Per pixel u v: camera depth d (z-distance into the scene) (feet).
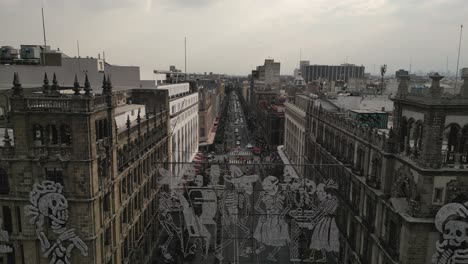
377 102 251.80
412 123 129.29
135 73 266.36
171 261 188.75
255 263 183.42
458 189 115.85
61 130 121.19
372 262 149.79
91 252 125.18
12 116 119.14
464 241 116.06
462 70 258.16
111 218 139.33
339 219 199.52
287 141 421.59
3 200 125.08
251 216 191.11
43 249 126.21
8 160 121.60
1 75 237.25
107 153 136.46
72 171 121.08
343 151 200.64
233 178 169.37
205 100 515.09
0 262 128.98
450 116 115.03
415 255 117.80
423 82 324.39
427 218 117.19
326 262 183.83
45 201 122.62
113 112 140.77
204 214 172.14
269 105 629.51
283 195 169.68
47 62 248.52
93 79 245.86
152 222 202.59
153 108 222.48
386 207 136.36
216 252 174.19
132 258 165.48
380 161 146.82
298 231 173.68
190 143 378.32
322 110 253.24
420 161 118.83
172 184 174.09
